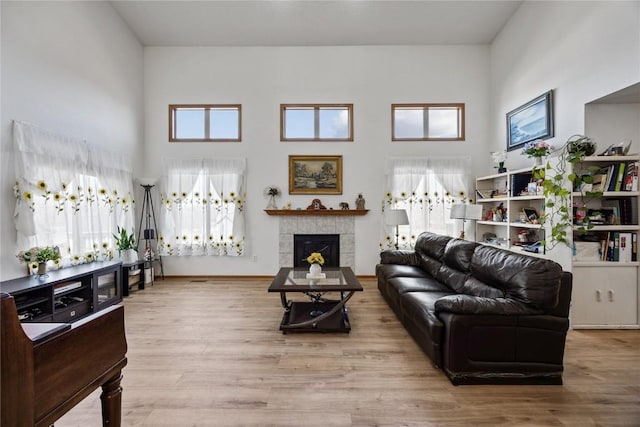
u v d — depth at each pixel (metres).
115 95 4.93
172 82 5.78
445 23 5.23
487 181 5.59
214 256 5.76
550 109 4.13
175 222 5.66
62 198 3.76
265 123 5.78
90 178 4.28
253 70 5.79
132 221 5.22
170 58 5.78
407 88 5.79
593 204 3.51
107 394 1.47
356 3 4.81
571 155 3.29
